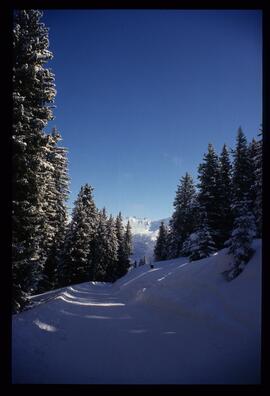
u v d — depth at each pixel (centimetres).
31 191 1758
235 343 973
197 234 3155
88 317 1527
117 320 1502
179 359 870
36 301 2569
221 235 3644
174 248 5275
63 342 991
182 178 5422
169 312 1644
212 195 3781
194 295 1675
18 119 1625
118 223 8800
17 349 777
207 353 915
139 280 3375
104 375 737
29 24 1827
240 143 3672
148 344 1038
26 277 1741
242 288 1440
